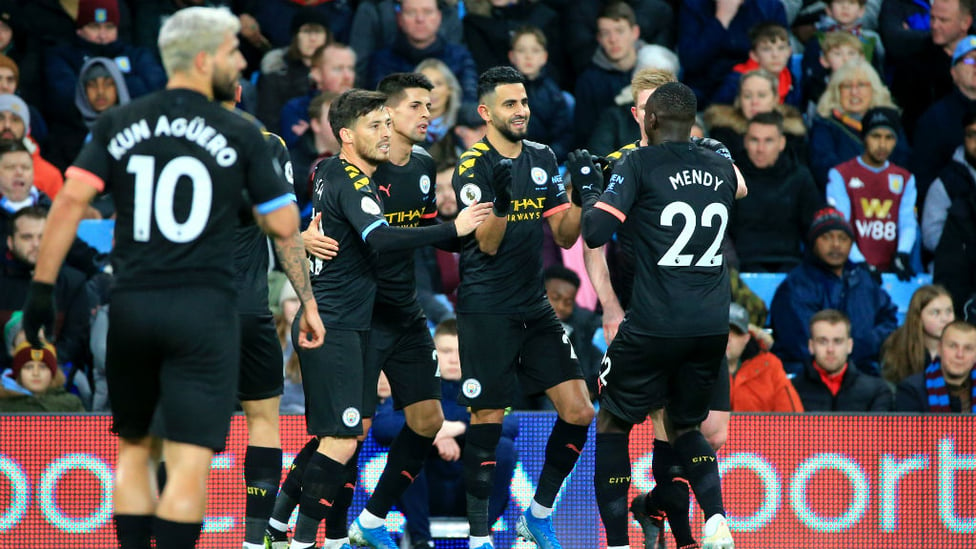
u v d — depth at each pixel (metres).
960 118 36.47
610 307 21.16
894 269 34.41
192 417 15.41
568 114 36.16
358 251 20.84
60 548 23.62
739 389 26.80
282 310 27.86
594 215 18.84
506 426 24.17
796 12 40.09
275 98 35.31
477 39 37.72
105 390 28.45
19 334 27.22
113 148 15.41
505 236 21.06
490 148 21.23
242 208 16.62
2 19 35.31
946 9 38.03
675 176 19.17
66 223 15.25
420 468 22.25
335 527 22.22
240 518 24.05
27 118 32.81
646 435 24.23
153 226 15.31
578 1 38.16
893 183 34.50
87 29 35.22
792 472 24.22
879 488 24.27
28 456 23.64
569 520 24.61
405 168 21.94
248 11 38.28
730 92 36.81
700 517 24.19
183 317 15.27
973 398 27.12
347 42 37.81
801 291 31.20
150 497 16.45
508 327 21.28
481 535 21.58
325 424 20.70
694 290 19.22
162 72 35.84
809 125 37.53
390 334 21.69
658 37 38.75
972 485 24.36
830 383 27.84
